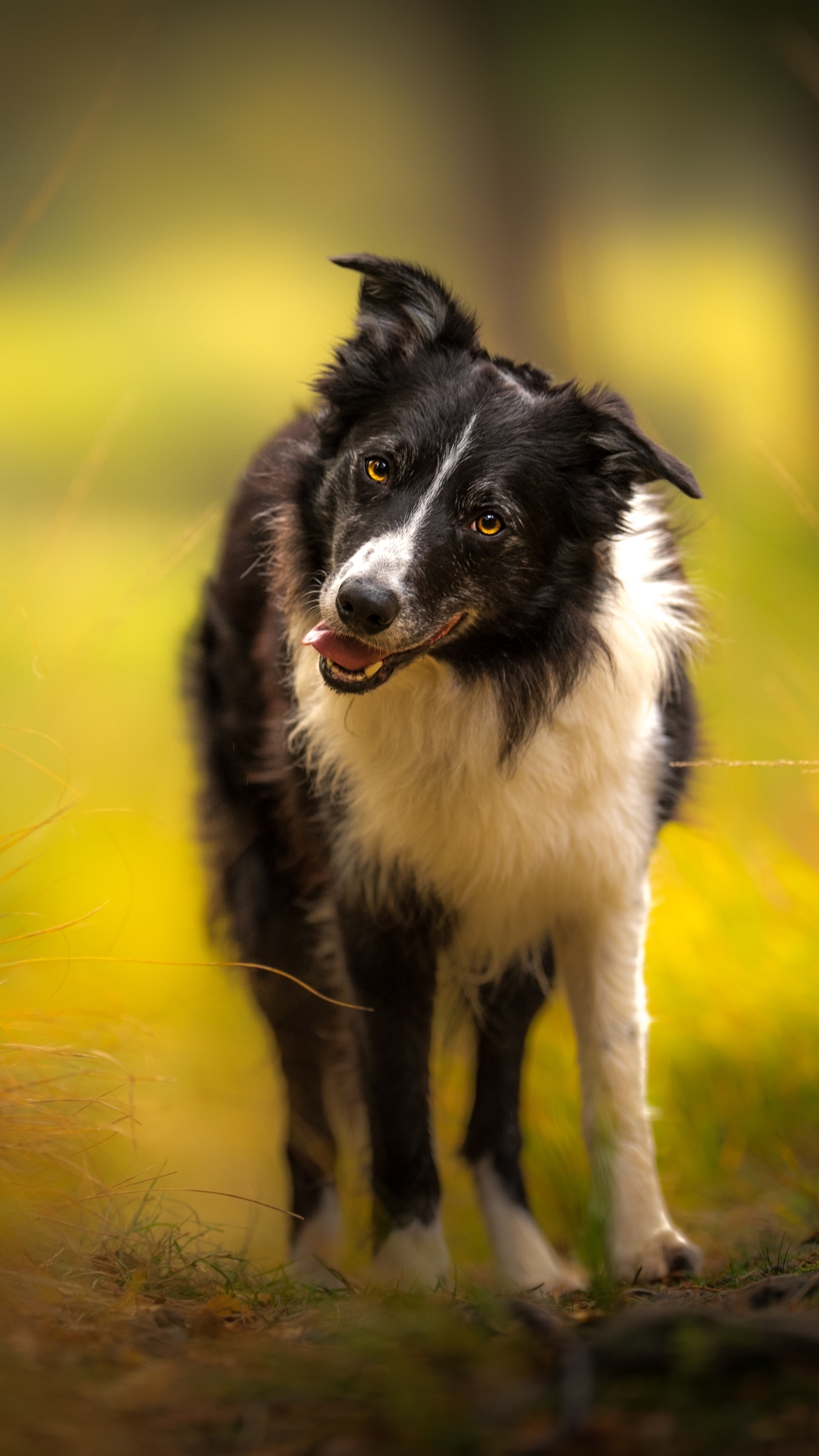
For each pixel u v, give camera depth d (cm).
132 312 4031
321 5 3375
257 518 735
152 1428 317
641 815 639
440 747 623
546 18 2611
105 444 802
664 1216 603
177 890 955
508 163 2795
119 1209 548
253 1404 327
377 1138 633
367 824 642
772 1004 786
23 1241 455
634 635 633
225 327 3959
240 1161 763
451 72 2902
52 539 809
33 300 4097
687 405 2614
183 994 870
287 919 752
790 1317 339
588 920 644
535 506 606
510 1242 646
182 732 841
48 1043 605
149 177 3950
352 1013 654
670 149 2753
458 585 594
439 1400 317
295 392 3403
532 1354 343
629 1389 310
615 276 2888
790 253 2322
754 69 2452
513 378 638
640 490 695
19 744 1098
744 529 1130
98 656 915
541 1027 815
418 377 624
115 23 2383
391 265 633
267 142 3766
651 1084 771
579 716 618
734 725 953
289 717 684
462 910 657
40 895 741
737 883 838
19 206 3684
